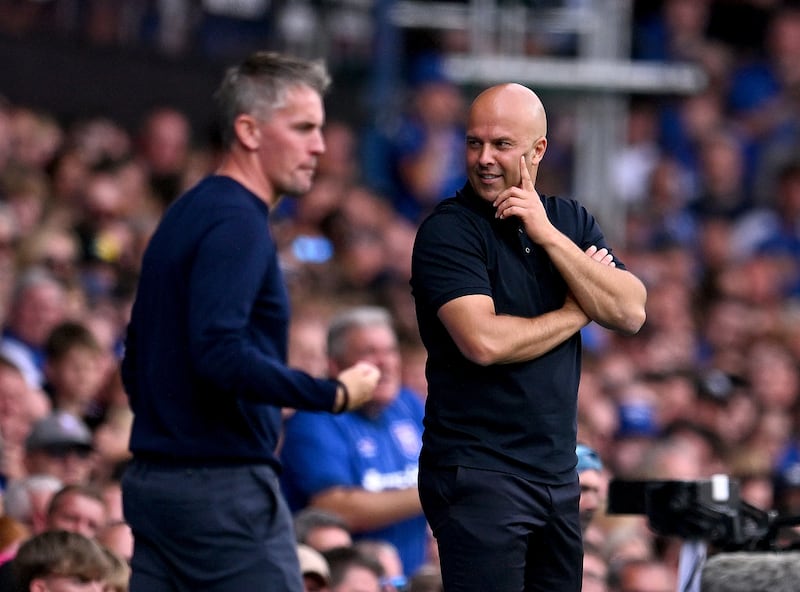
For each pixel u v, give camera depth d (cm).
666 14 6381
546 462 1762
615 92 5206
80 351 3011
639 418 3838
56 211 4144
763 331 5228
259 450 1825
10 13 4831
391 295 4231
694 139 6309
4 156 4369
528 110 1791
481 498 1742
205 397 1802
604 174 5231
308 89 1892
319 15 5319
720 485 1808
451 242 1778
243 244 1803
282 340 1861
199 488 1794
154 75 5038
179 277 1814
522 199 1778
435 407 1783
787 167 6038
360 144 5341
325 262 4453
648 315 5050
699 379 4228
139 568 1817
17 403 2855
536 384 1759
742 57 6688
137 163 4734
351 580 2294
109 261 3906
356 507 2603
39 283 3353
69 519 2308
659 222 5731
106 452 2897
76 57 4909
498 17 5203
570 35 5181
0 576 2144
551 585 1791
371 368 1831
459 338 1742
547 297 1800
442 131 5425
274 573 1808
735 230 6103
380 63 5369
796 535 2039
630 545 2805
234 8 5188
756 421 4191
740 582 1571
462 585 1741
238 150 1886
